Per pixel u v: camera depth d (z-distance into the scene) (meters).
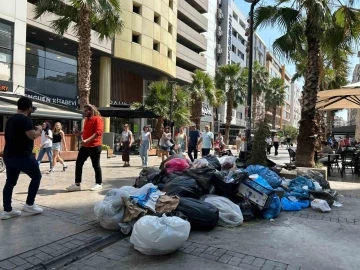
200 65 42.72
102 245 4.16
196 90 28.09
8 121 4.89
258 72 48.50
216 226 4.99
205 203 4.86
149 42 29.09
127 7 26.72
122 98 31.08
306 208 6.33
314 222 5.37
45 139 9.66
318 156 13.70
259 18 10.29
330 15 9.29
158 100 22.34
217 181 5.59
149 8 29.05
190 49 43.41
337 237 4.62
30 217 5.01
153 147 21.05
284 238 4.53
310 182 6.95
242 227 5.02
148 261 3.69
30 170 4.96
